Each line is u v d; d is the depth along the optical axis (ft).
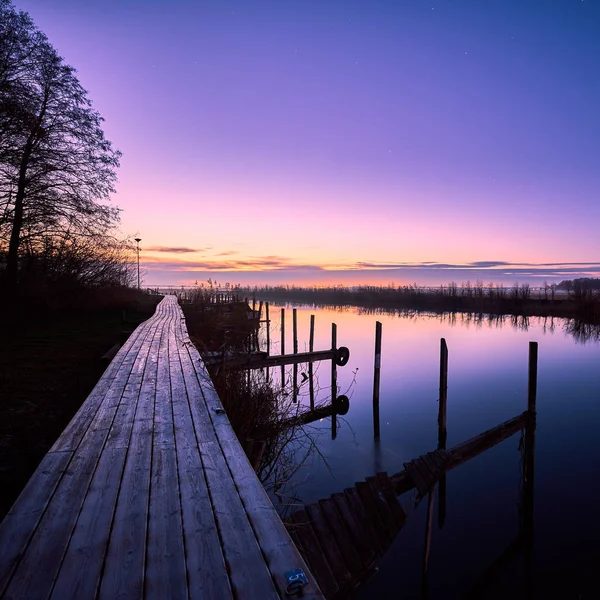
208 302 110.73
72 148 60.08
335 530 14.83
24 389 22.74
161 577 5.93
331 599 12.73
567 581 16.60
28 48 53.72
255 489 8.89
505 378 52.80
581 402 42.09
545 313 147.64
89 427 13.01
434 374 55.21
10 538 6.84
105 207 62.95
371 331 101.45
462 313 165.99
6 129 51.42
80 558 6.33
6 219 52.39
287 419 26.05
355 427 34.76
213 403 15.94
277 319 131.13
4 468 13.46
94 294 69.72
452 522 20.94
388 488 17.40
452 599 15.70
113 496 8.45
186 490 8.78
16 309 51.03
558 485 24.66
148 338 36.14
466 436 32.71
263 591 5.67
